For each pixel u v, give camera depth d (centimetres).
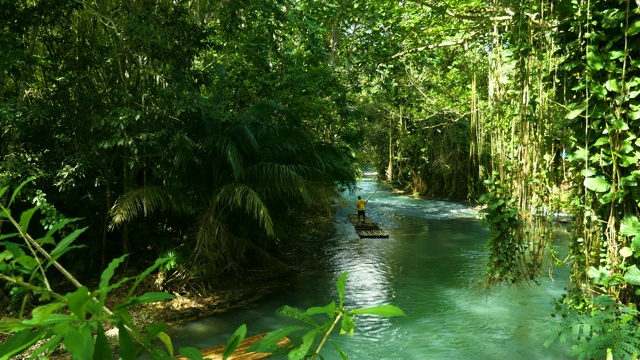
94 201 816
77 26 827
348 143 1420
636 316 381
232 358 502
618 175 369
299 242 1284
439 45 738
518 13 461
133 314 707
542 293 825
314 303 804
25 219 77
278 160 880
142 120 712
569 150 418
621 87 358
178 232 952
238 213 906
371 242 1330
